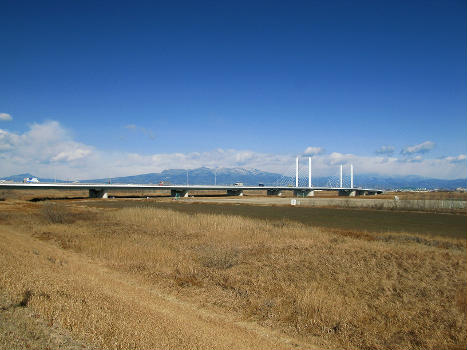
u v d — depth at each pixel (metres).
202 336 9.51
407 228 40.69
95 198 118.00
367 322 12.02
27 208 62.41
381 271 18.14
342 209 72.50
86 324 8.41
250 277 16.92
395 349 10.41
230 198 131.88
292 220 49.69
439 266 19.41
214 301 13.80
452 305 13.59
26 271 12.96
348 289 15.24
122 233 30.98
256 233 31.19
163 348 8.11
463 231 38.25
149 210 48.47
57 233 30.62
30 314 8.38
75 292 11.10
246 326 11.59
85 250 23.03
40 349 6.55
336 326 11.67
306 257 21.06
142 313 10.46
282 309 12.88
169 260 20.11
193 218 41.22
